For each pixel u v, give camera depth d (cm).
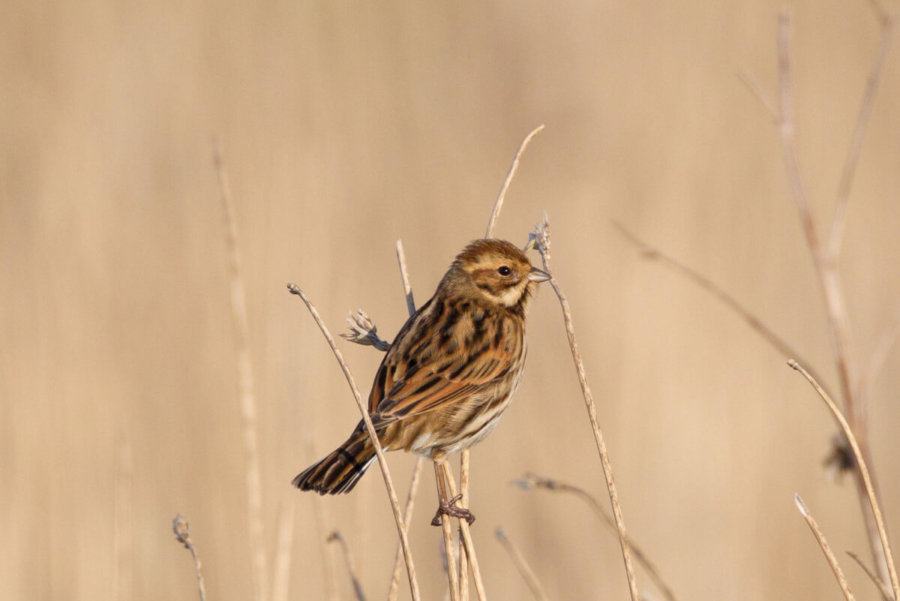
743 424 1473
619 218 1695
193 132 1695
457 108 1900
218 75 1791
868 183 1809
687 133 1775
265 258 1488
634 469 1447
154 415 1359
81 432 1338
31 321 1412
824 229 1705
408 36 1948
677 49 1997
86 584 1240
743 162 1783
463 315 852
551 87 1944
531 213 1736
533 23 2000
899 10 1961
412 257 1623
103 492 1298
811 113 1909
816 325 1614
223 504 1271
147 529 1278
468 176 1777
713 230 1662
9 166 1598
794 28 1980
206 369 1380
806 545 1397
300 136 1695
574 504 1433
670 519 1427
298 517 1266
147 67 1777
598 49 2003
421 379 808
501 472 1438
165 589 1252
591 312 1573
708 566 1389
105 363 1397
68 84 1736
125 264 1517
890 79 1938
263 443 1296
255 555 902
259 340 1402
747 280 1628
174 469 1318
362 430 779
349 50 1895
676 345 1547
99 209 1570
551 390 1501
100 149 1662
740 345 1573
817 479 1435
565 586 1373
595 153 1842
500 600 1369
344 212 1662
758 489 1427
